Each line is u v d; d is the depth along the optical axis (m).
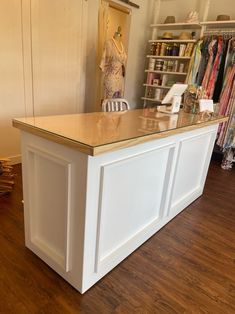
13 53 2.61
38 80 2.92
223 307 1.32
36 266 1.49
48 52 2.93
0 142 2.80
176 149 1.82
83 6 3.16
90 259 1.30
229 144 3.43
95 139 1.14
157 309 1.27
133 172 1.46
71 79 3.33
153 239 1.86
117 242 1.53
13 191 2.37
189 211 2.31
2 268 1.46
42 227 1.49
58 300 1.28
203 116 2.24
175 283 1.46
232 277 1.55
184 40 3.74
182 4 4.02
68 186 1.18
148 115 2.07
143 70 4.61
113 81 3.44
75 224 1.23
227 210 2.38
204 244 1.85
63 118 1.61
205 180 2.84
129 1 3.79
